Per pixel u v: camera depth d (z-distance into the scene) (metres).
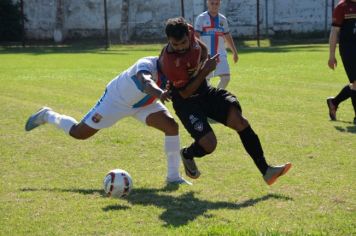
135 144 16.88
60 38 82.50
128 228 9.85
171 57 11.70
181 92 12.00
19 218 10.45
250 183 12.71
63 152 15.96
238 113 12.16
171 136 12.91
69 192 12.16
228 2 83.25
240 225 9.91
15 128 19.42
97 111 13.09
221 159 14.95
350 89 20.06
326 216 10.35
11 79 35.44
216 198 11.65
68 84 32.62
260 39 81.81
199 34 23.64
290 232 9.49
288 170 13.29
